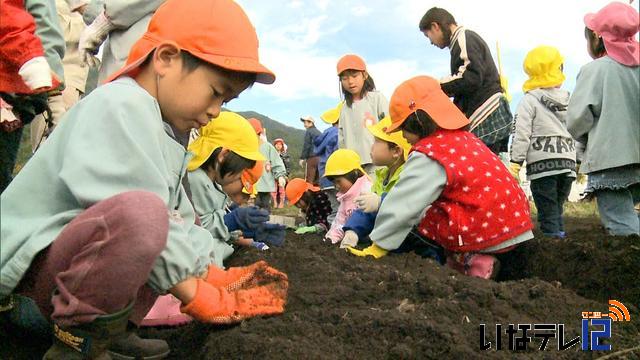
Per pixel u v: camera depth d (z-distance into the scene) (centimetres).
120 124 179
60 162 182
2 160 310
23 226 176
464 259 364
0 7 269
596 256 347
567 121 424
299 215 1058
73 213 175
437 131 366
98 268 161
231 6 200
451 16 526
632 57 405
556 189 540
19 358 200
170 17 196
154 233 161
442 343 207
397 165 451
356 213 412
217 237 341
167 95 195
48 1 329
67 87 500
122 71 196
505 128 518
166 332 245
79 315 165
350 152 534
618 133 398
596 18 422
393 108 378
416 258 349
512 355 210
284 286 240
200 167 347
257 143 369
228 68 190
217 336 206
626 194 408
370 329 215
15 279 171
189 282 194
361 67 600
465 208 350
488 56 522
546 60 532
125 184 176
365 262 337
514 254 388
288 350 193
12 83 279
